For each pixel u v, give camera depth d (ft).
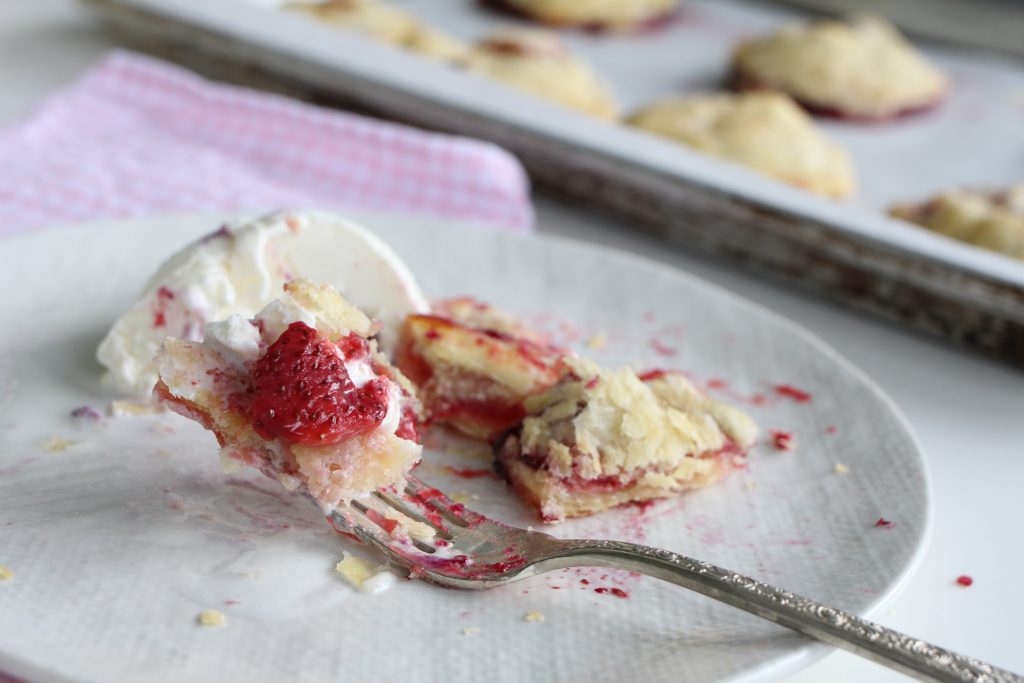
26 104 2.81
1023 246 2.72
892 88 3.56
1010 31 4.15
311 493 1.63
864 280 2.35
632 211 2.58
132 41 3.14
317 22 3.04
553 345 2.01
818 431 1.89
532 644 1.55
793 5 4.28
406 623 1.57
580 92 3.41
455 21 3.96
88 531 1.63
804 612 1.52
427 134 2.77
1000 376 2.23
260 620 1.55
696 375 2.00
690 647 1.54
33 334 1.91
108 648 1.50
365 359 1.69
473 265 2.17
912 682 1.61
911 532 1.70
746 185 2.46
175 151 2.53
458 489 1.77
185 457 1.75
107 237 2.07
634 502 1.76
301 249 1.88
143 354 1.83
